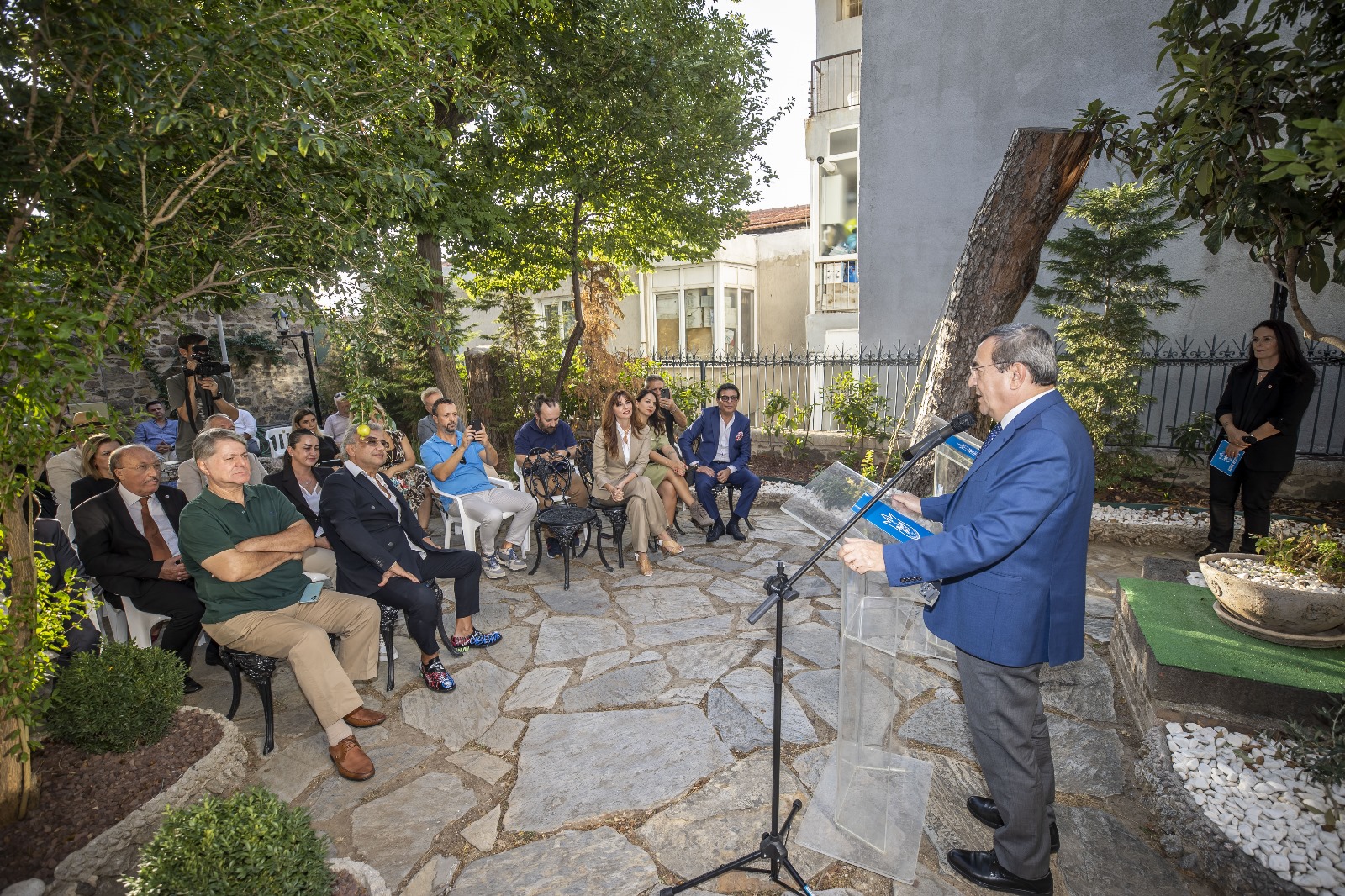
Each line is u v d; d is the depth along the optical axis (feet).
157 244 8.25
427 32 9.56
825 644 13.38
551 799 9.10
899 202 28.14
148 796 8.21
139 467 11.80
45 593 7.97
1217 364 22.52
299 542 10.93
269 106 7.73
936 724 10.61
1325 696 8.47
